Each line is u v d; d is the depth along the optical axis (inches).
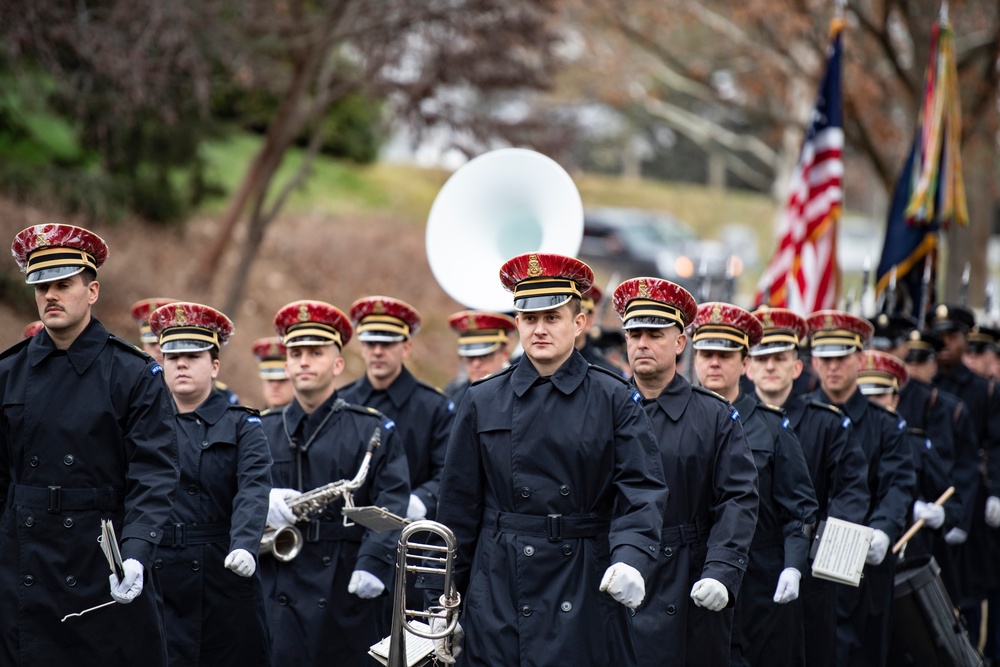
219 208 2536.9
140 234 2089.1
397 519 729.0
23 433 645.3
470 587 652.7
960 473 1171.3
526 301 643.5
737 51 2920.8
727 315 823.1
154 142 2071.9
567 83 3112.7
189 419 790.5
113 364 653.9
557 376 651.5
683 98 4109.3
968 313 1305.4
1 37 1569.9
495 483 652.1
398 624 658.8
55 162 2069.4
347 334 875.4
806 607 880.3
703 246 3580.2
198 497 780.0
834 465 898.7
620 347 1194.0
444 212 1123.3
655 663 720.3
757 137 4045.3
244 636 791.1
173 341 781.3
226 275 2196.1
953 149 1555.1
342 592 833.5
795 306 1491.1
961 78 2443.4
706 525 746.8
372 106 3152.1
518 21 1930.4
